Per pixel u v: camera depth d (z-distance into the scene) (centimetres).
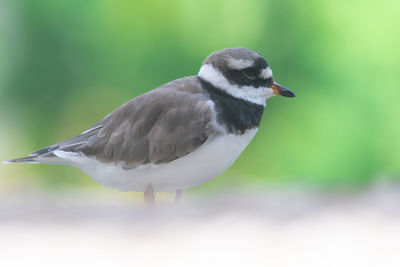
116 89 2006
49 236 670
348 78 1794
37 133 2130
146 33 1927
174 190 699
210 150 636
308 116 1845
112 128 678
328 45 1817
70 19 1941
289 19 1856
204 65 670
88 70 1967
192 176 658
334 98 1809
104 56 1945
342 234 628
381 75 1766
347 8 1794
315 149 1838
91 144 681
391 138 1767
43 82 2012
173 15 1912
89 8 1928
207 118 631
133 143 660
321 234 634
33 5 1941
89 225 706
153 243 616
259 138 1925
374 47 1762
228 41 1888
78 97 2022
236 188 1147
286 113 1878
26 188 2036
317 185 1198
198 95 653
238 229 658
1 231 705
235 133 641
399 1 1747
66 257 588
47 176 2114
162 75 1916
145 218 707
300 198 856
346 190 964
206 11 1892
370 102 1773
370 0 1767
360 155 1791
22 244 639
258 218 702
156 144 647
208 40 1895
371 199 822
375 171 1780
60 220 749
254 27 1878
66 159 693
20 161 717
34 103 2056
